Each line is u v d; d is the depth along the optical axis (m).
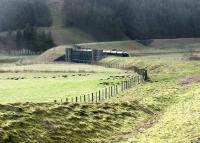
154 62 152.75
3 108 47.69
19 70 164.75
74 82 105.50
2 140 38.66
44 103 56.31
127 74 130.62
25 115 46.78
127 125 54.47
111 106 62.12
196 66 128.25
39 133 43.19
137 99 72.94
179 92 78.19
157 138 45.69
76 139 45.09
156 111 64.38
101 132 49.50
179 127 48.84
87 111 56.44
